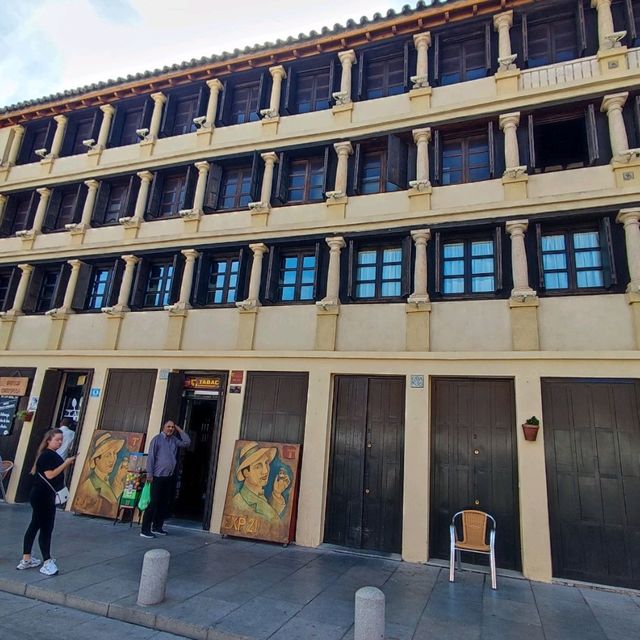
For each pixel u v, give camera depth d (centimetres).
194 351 1036
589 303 807
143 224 1202
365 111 1062
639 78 859
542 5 960
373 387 903
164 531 894
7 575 612
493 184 920
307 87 1176
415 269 926
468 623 537
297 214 1063
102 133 1322
